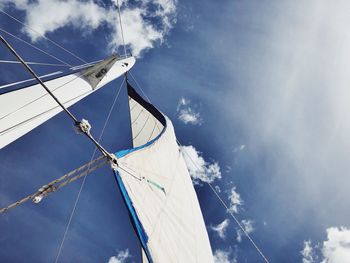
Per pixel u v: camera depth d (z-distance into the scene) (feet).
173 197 27.53
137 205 20.15
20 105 17.94
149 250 19.20
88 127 15.96
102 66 30.58
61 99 22.68
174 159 35.47
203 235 28.96
